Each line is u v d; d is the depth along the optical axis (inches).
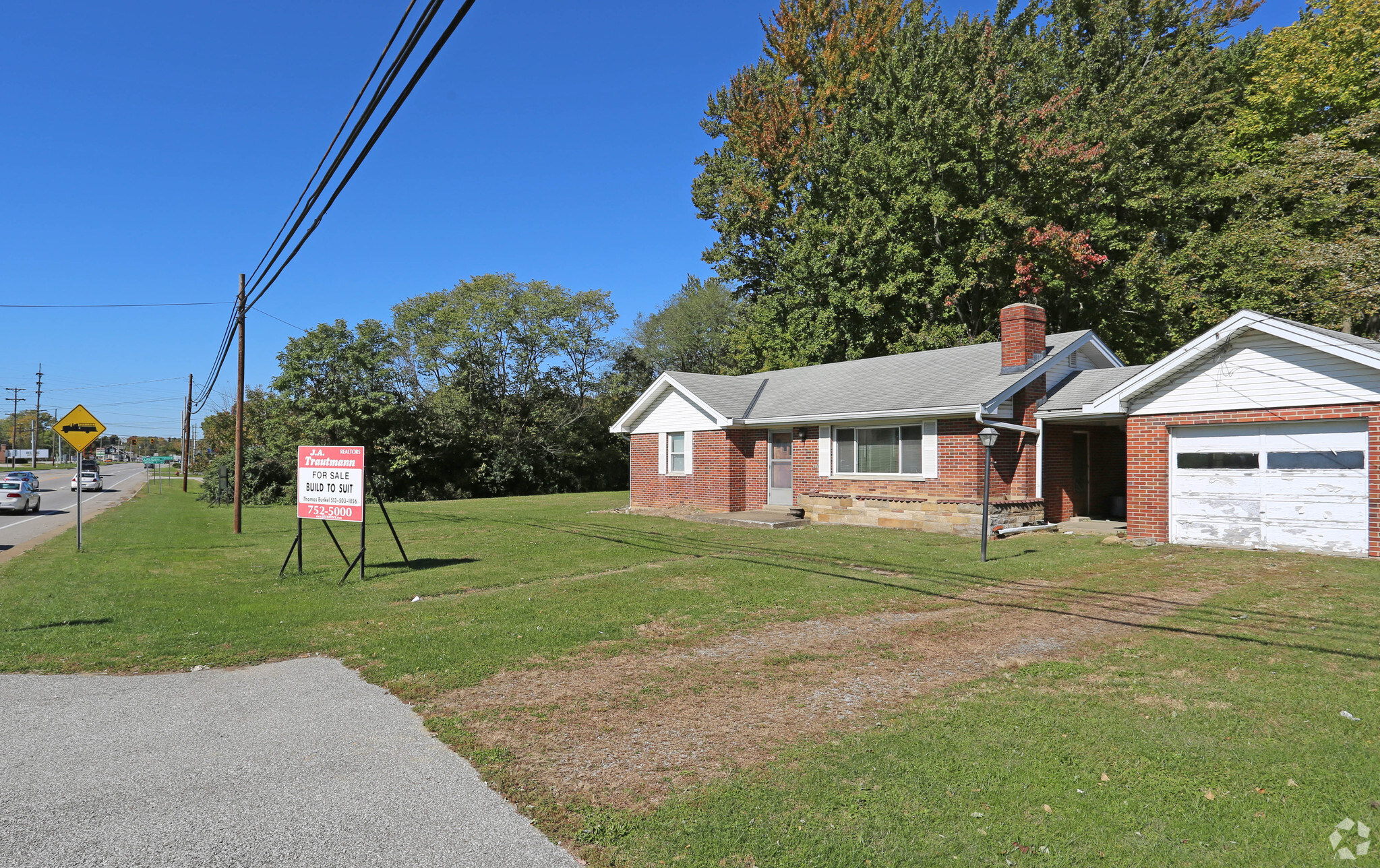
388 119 288.8
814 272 1245.1
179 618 366.0
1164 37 1135.6
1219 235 1020.5
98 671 281.7
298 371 1441.9
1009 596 392.2
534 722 223.6
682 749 202.4
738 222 1429.6
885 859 148.0
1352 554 481.4
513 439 1750.7
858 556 528.1
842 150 1237.7
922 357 850.1
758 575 461.1
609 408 1962.4
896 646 302.0
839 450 792.9
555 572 488.7
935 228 1110.4
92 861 147.0
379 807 170.9
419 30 251.4
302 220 423.8
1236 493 534.0
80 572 519.8
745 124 1366.9
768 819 163.5
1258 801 167.9
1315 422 498.6
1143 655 279.7
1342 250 860.6
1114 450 786.2
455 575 486.9
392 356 1593.3
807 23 1334.9
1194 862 145.6
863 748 200.1
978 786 177.2
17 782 184.2
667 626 338.0
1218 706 225.3
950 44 1123.9
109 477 3152.1
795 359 1350.9
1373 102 965.2
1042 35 1186.6
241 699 247.6
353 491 486.0
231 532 810.8
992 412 649.0
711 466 881.5
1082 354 756.0
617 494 1567.4
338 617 368.5
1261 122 1047.6
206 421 3191.4
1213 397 542.6
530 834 158.9
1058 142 1005.8
